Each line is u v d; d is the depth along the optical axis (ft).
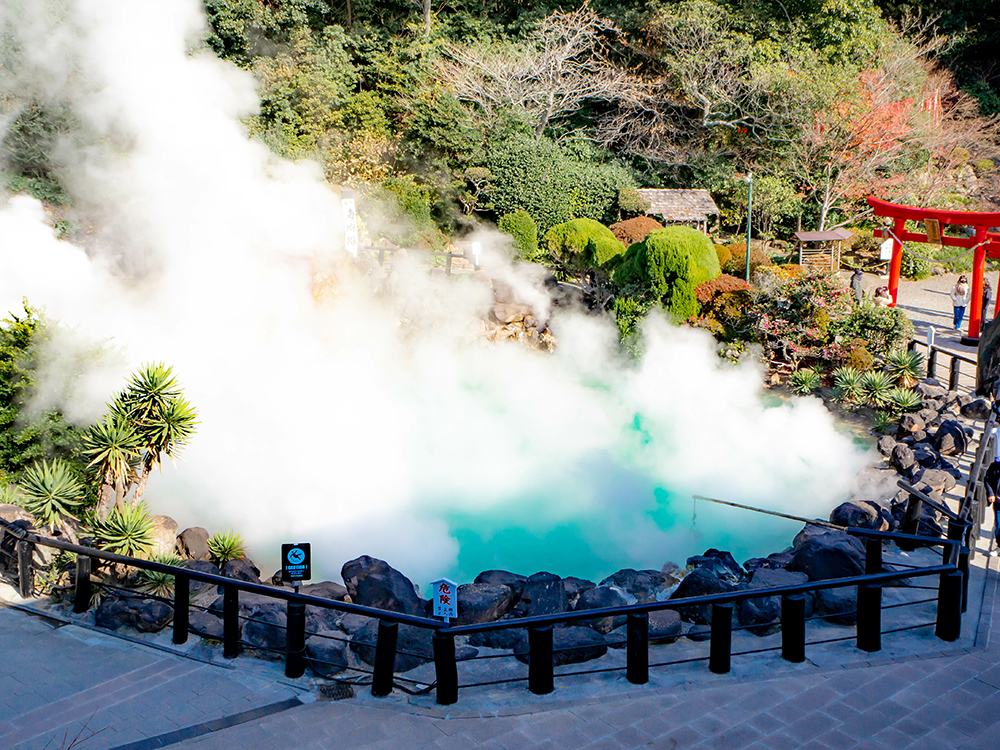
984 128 123.54
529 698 22.26
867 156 102.37
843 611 26.68
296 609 22.97
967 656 23.85
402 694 22.61
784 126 108.47
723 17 110.63
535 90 100.37
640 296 63.82
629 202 98.17
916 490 34.27
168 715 21.39
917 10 128.47
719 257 85.30
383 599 27.02
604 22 108.99
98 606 26.23
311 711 21.68
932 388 53.42
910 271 97.09
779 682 22.67
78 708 21.65
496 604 26.96
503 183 93.86
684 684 22.74
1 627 25.63
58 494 31.04
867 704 21.56
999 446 38.11
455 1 108.78
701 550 38.70
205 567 29.50
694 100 109.19
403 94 95.30
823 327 57.88
